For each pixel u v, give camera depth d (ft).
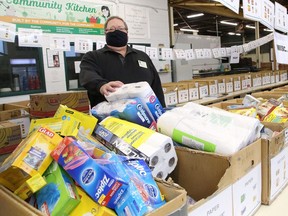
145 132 3.22
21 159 2.43
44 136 2.65
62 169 2.41
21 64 11.62
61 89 12.91
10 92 11.36
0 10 10.71
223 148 3.23
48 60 12.41
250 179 3.55
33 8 11.65
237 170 3.24
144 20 16.49
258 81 19.74
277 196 4.11
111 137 3.27
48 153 2.52
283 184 4.35
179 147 3.47
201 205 2.73
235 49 14.88
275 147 3.99
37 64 12.11
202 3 18.66
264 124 4.69
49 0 12.14
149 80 6.98
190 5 19.07
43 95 6.52
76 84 13.38
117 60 6.68
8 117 8.23
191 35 20.57
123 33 6.63
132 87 3.92
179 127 3.49
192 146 3.44
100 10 14.10
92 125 3.38
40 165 2.44
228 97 15.35
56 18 12.44
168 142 3.11
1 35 7.88
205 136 3.34
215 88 16.05
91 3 13.70
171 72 18.63
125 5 15.37
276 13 7.48
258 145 3.71
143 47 11.32
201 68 21.42
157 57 11.84
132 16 15.80
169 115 3.64
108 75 6.54
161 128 3.60
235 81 17.49
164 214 2.13
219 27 37.65
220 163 3.15
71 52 13.10
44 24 12.05
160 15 17.54
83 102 6.60
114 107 3.76
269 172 3.85
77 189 2.28
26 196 2.47
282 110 5.48
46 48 12.29
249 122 3.55
